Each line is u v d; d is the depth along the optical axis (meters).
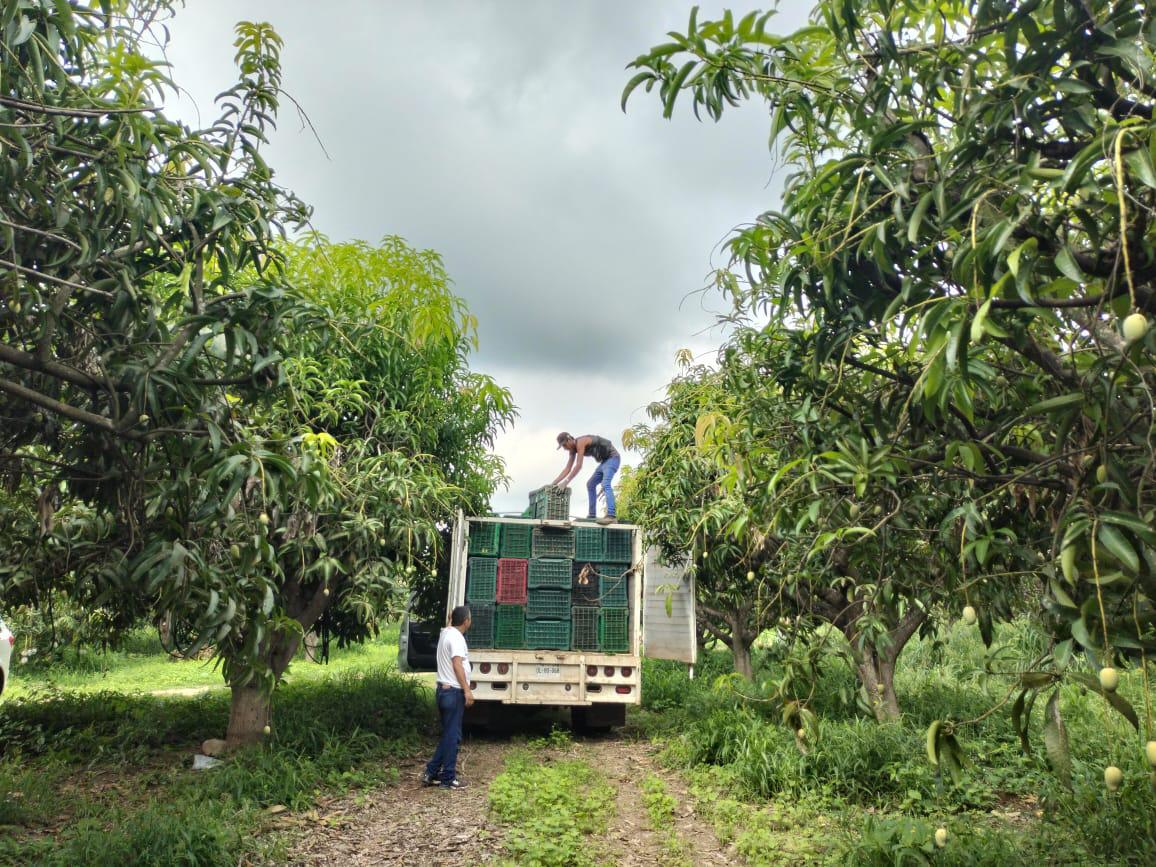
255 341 3.34
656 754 8.66
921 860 4.39
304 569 7.04
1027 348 2.59
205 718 9.38
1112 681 1.79
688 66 2.69
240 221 3.45
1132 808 5.09
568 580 9.58
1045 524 3.35
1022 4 2.19
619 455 10.55
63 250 3.23
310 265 7.34
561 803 6.27
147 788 6.55
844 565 4.35
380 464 7.79
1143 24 2.10
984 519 2.88
